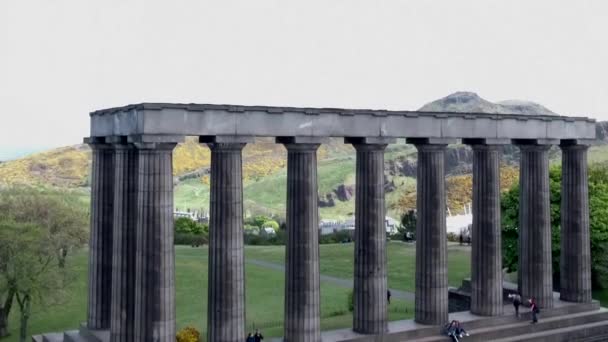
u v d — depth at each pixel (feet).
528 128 152.97
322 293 221.05
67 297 193.06
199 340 146.72
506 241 215.92
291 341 124.98
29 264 170.50
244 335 117.08
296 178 124.98
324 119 125.80
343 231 435.53
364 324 133.80
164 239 108.27
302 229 124.26
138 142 107.55
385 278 134.31
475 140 147.84
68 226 207.31
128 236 118.32
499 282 149.28
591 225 204.74
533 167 157.89
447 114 140.46
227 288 114.52
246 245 393.70
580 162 165.78
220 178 115.44
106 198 131.95
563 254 168.25
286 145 125.90
